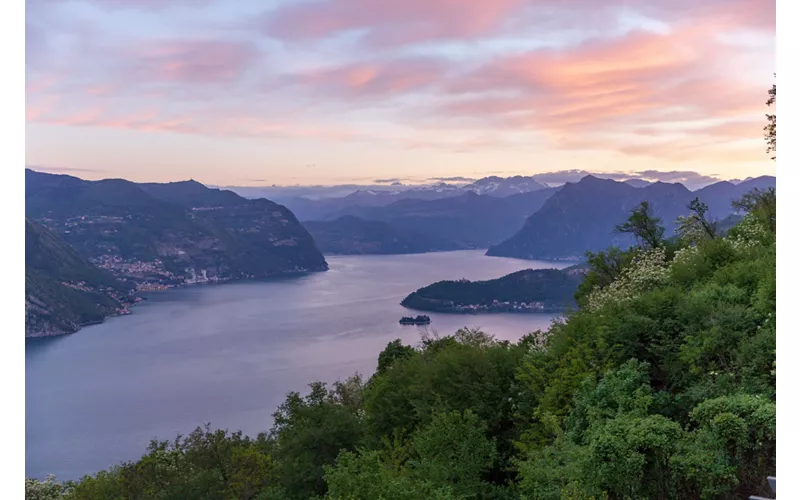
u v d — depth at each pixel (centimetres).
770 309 1667
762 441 1189
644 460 1255
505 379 2597
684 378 1645
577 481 1339
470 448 2152
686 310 1825
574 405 1852
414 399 2955
